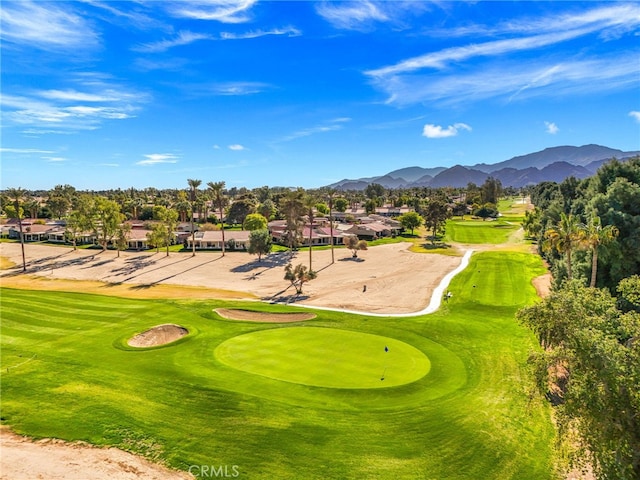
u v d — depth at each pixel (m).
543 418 22.88
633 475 14.19
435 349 33.09
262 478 17.61
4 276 73.12
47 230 121.12
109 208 99.81
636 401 14.07
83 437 20.23
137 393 24.67
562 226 42.50
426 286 61.78
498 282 62.19
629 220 39.97
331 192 93.38
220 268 80.25
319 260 89.00
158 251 100.50
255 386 25.58
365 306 50.56
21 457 18.64
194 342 34.44
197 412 22.53
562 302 18.23
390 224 142.88
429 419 22.23
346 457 19.06
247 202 145.50
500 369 29.38
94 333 37.44
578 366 15.81
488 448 20.05
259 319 44.47
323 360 30.05
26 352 32.19
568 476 18.38
